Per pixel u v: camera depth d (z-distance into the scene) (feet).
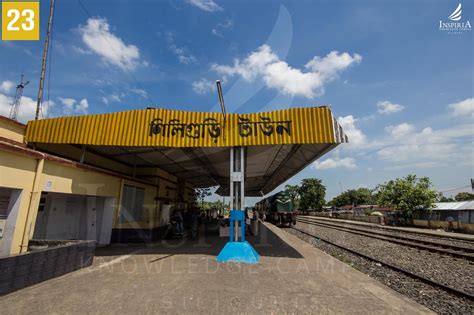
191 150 39.32
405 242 45.60
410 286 21.25
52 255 20.43
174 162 49.83
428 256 34.94
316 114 31.01
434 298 18.48
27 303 15.21
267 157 44.19
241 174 32.22
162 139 32.14
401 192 99.04
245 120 32.45
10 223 23.17
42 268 19.38
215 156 44.06
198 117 33.04
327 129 30.30
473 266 29.25
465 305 17.25
